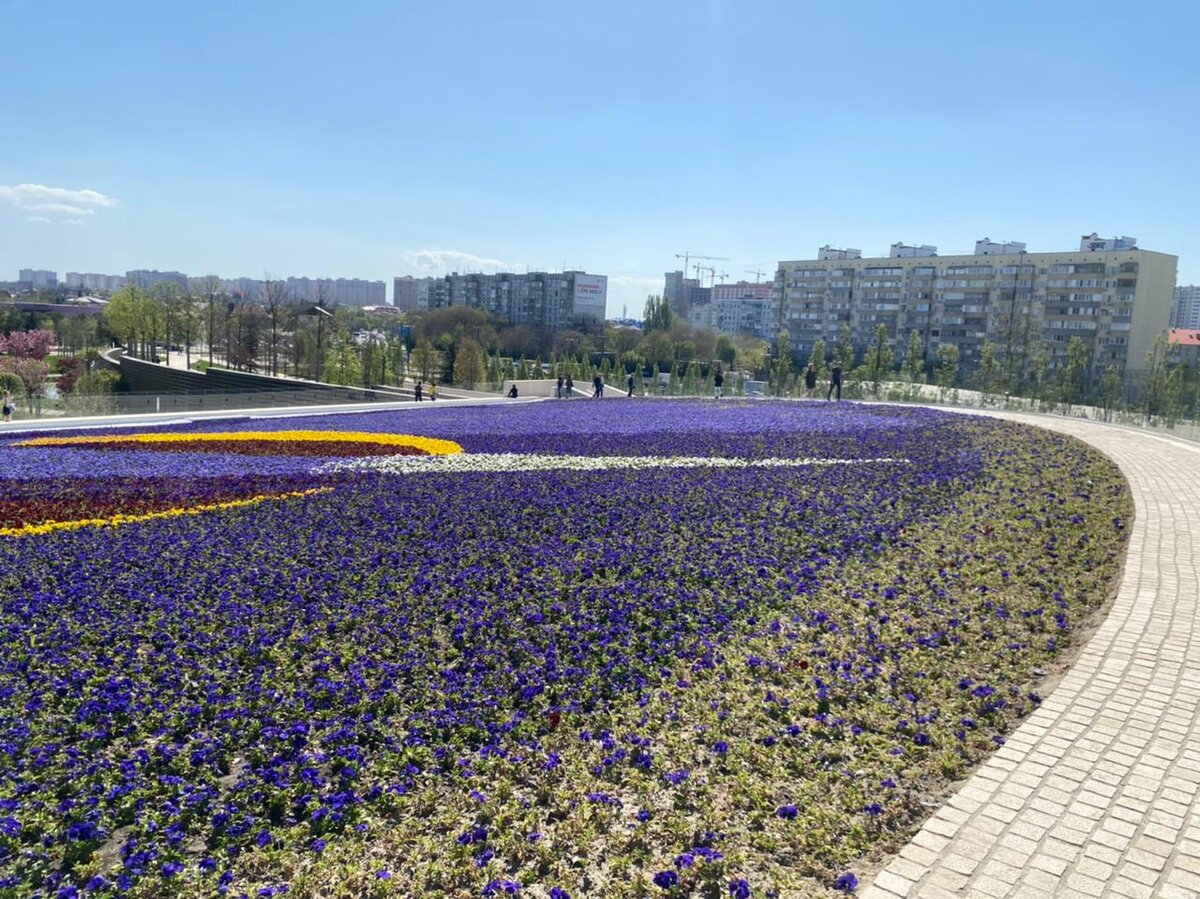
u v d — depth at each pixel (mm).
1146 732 6324
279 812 5512
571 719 6656
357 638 8227
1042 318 83000
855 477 16078
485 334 111500
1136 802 5391
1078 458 17797
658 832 5152
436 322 116688
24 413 36094
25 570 10578
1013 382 41812
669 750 6160
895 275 94938
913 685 7109
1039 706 6766
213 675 7387
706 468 17844
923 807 5430
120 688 7109
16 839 5070
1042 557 10648
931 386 49469
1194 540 11320
